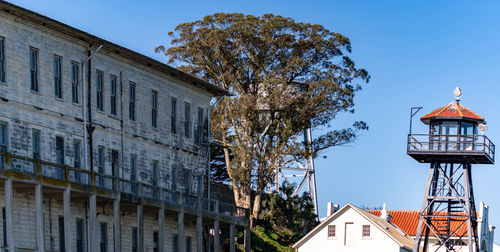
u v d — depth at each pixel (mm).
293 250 79625
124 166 52062
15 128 43469
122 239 51438
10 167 39562
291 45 76938
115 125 51406
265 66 77562
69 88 47656
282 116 76375
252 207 81375
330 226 81125
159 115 56031
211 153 83562
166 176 56469
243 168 75188
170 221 56844
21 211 43375
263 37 75750
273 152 76625
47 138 45656
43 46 45812
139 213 49250
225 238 68875
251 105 74938
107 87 50906
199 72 79062
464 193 65250
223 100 76250
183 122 58906
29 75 44719
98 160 49719
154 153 55312
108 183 47125
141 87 54188
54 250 45562
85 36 47906
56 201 46062
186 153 59062
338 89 75500
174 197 53281
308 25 76625
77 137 47969
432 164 66312
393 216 91875
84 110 48500
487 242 90938
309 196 84062
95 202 44969
